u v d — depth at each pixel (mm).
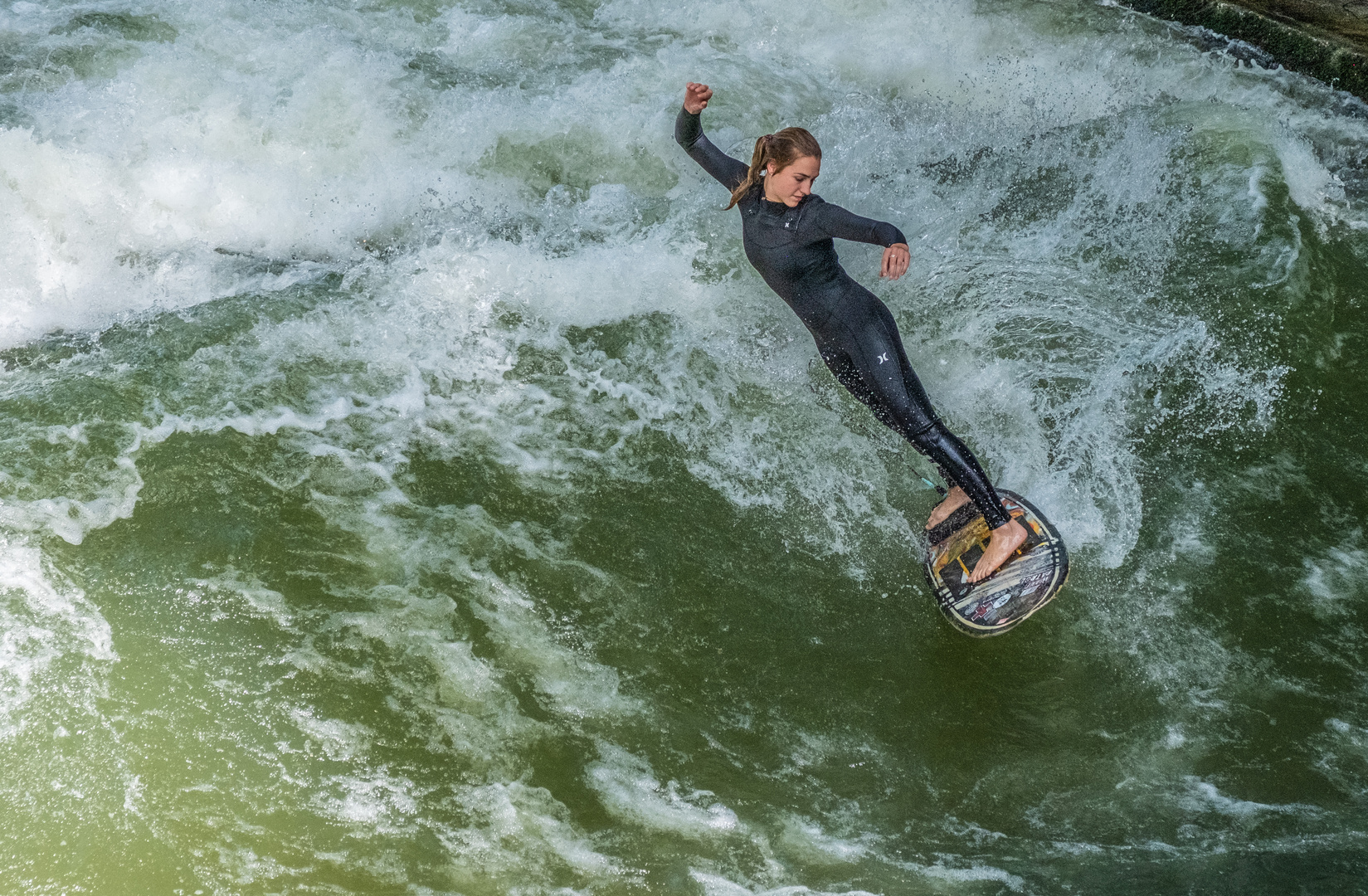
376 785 13086
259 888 12000
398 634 14672
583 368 18625
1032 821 13430
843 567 16188
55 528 15398
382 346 18656
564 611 15242
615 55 26703
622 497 16797
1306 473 17734
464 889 12211
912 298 19766
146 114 21734
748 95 25047
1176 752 14203
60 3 25453
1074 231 21891
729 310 19578
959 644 15312
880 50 27422
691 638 15117
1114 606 15773
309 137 22016
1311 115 26266
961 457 14805
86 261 19516
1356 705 14750
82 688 13648
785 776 13719
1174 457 17828
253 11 25797
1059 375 18750
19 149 19625
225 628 14492
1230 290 20703
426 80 23578
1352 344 20078
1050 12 29172
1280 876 12820
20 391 17375
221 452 16672
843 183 22594
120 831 12359
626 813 13109
